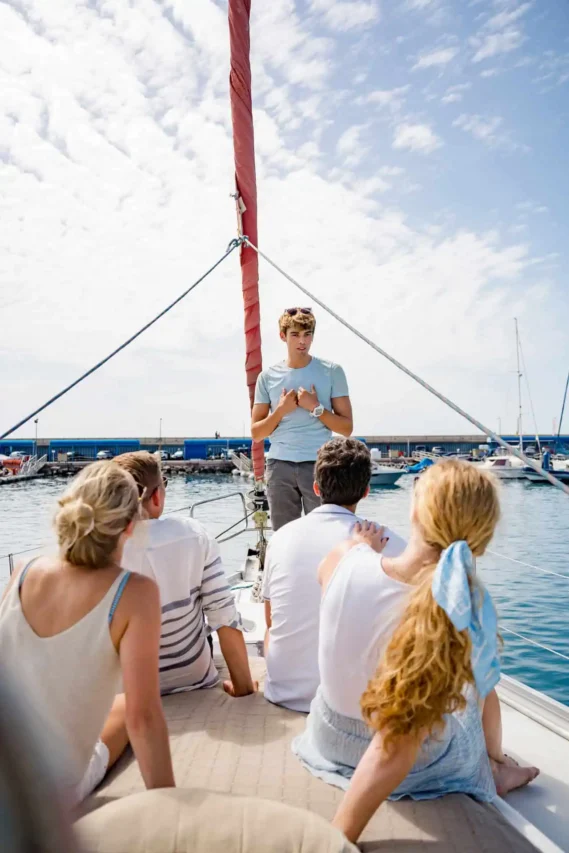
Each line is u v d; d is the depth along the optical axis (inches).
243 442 2883.9
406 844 51.4
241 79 142.5
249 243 116.9
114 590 55.1
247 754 64.8
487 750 69.6
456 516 53.0
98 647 54.5
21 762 21.0
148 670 54.7
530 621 311.3
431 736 53.9
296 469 132.6
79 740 54.8
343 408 134.6
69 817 22.0
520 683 97.7
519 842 51.9
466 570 50.5
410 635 50.1
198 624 82.1
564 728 84.7
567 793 69.7
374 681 52.0
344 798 51.9
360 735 59.7
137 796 46.9
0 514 991.0
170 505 1029.2
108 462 61.3
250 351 150.4
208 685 83.9
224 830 44.2
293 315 131.6
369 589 58.5
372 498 1051.9
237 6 141.6
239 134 143.2
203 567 80.4
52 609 55.2
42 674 53.5
